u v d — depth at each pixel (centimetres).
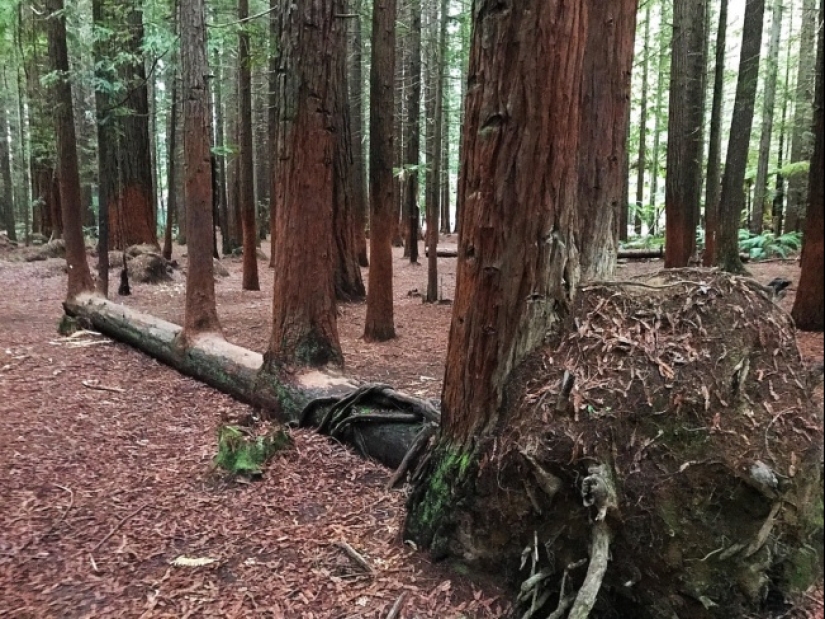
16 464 425
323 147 522
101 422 512
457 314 306
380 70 731
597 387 262
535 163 280
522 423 276
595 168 383
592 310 293
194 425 513
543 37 267
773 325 271
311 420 489
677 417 247
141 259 1303
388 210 768
